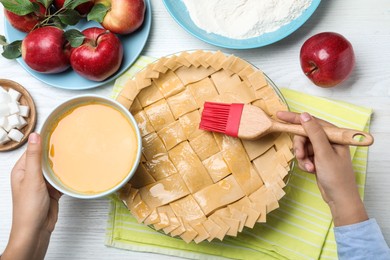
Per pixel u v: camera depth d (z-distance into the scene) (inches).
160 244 32.1
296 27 32.1
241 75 29.0
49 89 34.7
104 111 27.2
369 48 33.7
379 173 32.7
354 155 31.9
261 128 26.9
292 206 31.6
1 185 34.1
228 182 28.4
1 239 33.8
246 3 33.5
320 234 31.1
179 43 34.7
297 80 33.9
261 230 31.5
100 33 32.1
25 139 33.7
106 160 26.9
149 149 29.1
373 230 27.1
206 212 28.0
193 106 29.4
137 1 32.2
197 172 28.6
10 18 33.2
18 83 33.7
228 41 33.3
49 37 31.7
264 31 33.7
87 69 31.9
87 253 33.2
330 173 25.7
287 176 28.6
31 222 27.0
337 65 31.0
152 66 29.0
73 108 27.3
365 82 33.5
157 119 29.4
